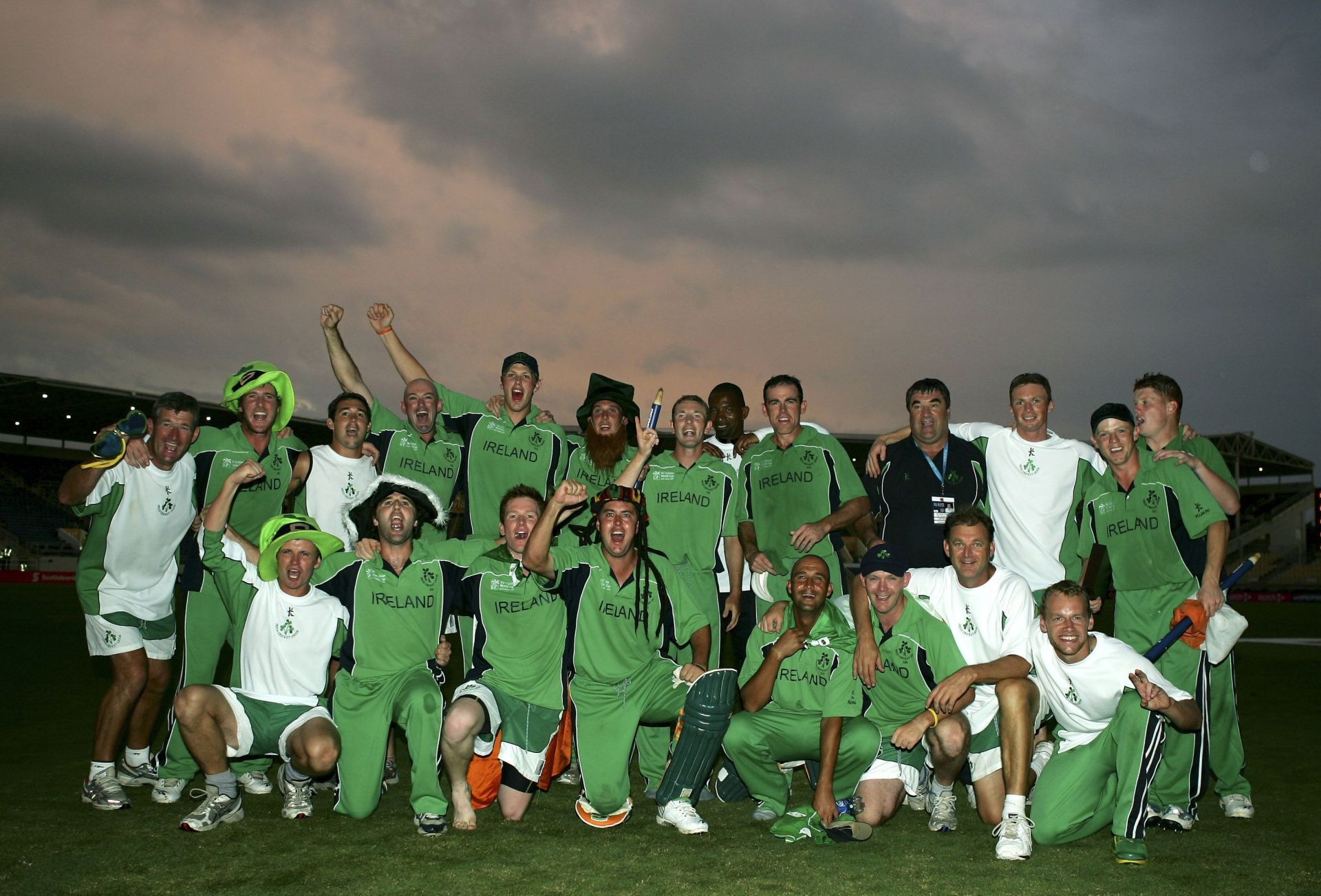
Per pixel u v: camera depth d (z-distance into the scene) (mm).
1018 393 5621
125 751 5633
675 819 4512
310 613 4809
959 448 5832
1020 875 3836
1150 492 5184
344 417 5910
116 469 4930
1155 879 3793
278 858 3971
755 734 4668
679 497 6000
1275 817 4828
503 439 6457
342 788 4617
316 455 5965
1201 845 4312
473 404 6562
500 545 5133
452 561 5070
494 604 4980
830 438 6094
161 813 4668
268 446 5879
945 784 4660
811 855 4098
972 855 4137
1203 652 4863
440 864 3906
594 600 4945
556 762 4895
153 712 5285
